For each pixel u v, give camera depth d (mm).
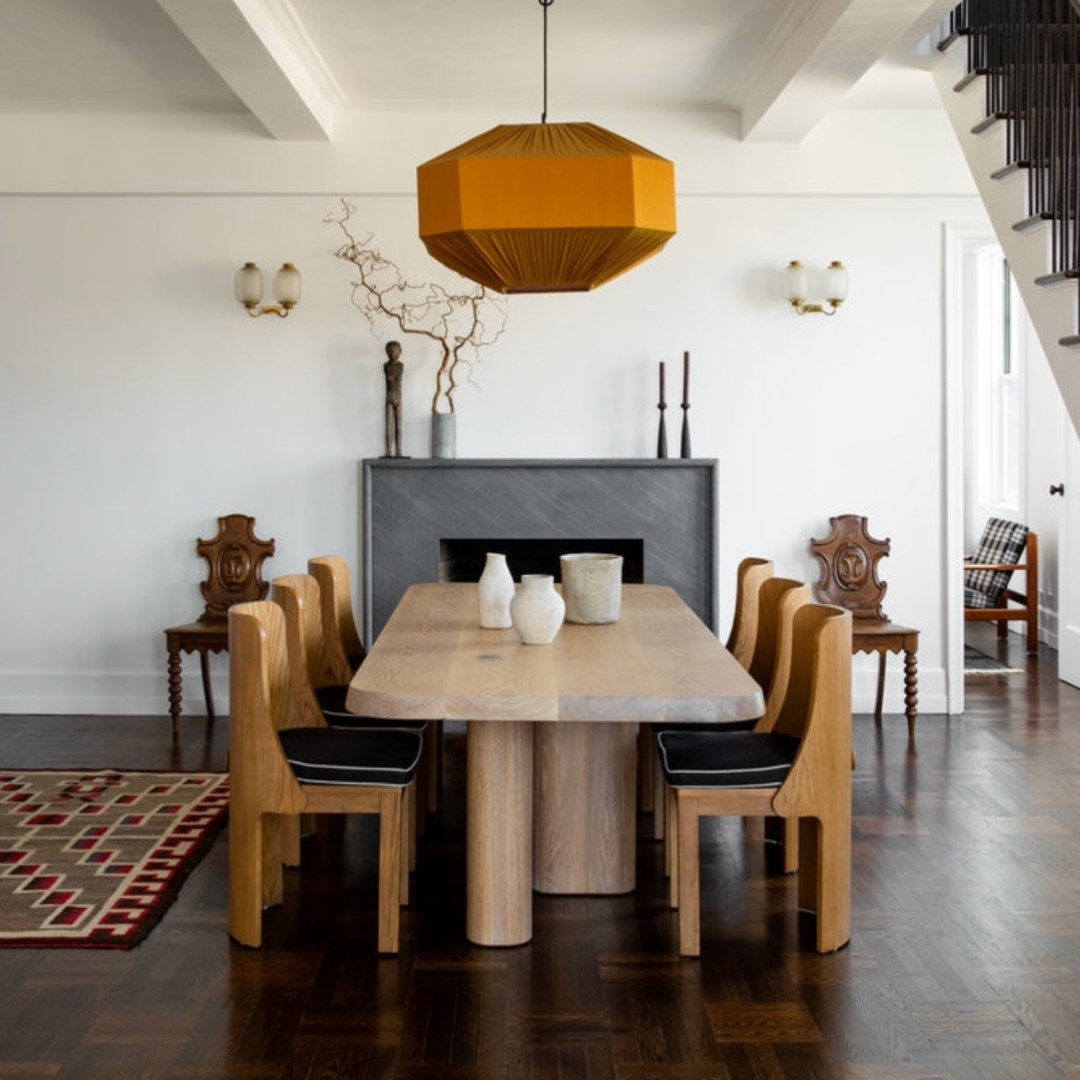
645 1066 2908
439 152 6457
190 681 6680
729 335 6629
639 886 4121
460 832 4672
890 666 6750
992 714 6633
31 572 6684
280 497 6645
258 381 6609
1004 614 8203
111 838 4531
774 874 4227
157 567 6672
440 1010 3189
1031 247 4895
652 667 3580
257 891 3580
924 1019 3143
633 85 6043
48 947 3570
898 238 6617
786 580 4336
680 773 3500
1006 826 4691
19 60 5625
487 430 6645
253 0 4562
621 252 3732
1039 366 8656
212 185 6469
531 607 3922
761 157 6508
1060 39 4887
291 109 5785
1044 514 8664
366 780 3508
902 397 6668
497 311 6605
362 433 6621
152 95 6199
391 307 6570
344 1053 2967
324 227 6555
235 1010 3189
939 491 6695
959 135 5523
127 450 6645
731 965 3473
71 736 6160
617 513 6539
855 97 6262
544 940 3654
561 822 4023
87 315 6590
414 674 3484
